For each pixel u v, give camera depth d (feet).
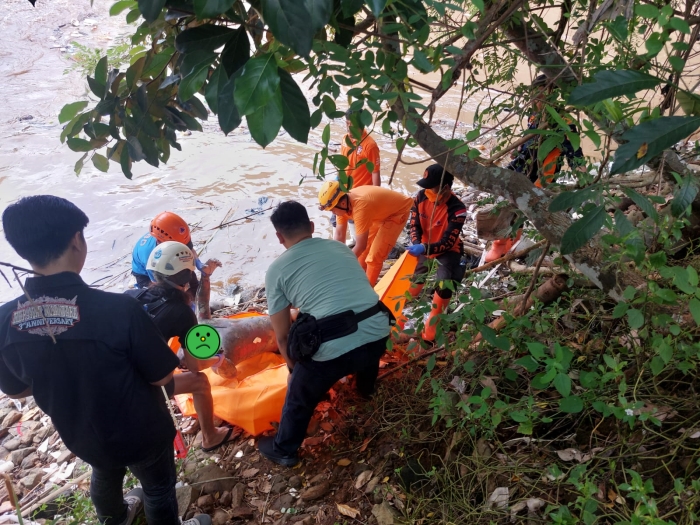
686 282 5.80
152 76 7.61
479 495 8.20
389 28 5.50
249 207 20.10
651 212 5.32
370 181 15.31
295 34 4.00
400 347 12.06
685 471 7.02
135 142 7.64
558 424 8.45
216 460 10.52
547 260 12.34
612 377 7.12
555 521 6.20
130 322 6.57
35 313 6.36
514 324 9.05
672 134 4.10
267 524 9.11
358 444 10.23
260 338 11.40
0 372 6.84
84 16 39.68
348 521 8.75
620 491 7.20
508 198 7.98
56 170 22.76
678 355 7.36
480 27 6.79
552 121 8.18
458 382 9.98
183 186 21.65
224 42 5.49
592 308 10.55
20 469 11.18
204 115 7.84
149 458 7.45
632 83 4.28
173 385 8.33
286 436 9.68
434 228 12.59
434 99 6.77
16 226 6.11
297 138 4.92
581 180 8.44
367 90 5.82
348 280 9.37
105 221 19.49
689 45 6.20
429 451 9.36
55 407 6.76
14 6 40.57
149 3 4.80
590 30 6.70
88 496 9.89
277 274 9.52
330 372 9.22
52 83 30.76
